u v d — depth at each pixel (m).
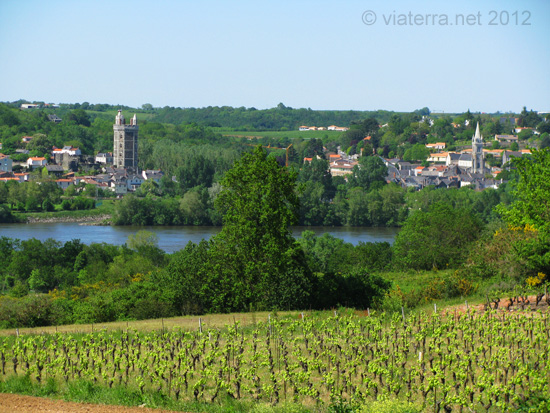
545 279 51.91
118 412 25.77
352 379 30.41
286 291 53.09
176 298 53.50
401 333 37.78
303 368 30.98
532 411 24.92
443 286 53.69
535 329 36.75
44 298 53.06
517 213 52.97
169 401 27.19
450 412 25.58
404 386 29.25
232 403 27.17
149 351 34.50
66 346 35.41
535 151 53.97
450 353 33.97
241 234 56.12
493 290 51.47
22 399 27.44
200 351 34.75
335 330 39.09
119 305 52.69
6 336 42.53
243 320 46.72
